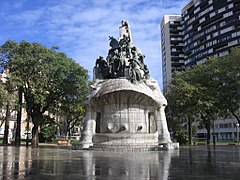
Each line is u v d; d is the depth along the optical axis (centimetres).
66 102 4134
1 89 3597
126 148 1909
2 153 1686
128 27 2491
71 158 1238
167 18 13575
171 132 4991
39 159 1190
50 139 5175
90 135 2123
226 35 10056
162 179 630
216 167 866
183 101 3662
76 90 3975
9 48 3728
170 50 13188
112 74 2288
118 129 2059
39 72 3812
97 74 2355
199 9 11275
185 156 1341
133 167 867
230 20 9981
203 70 4050
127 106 2091
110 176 679
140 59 2364
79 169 820
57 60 3853
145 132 2109
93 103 2131
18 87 3766
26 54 3684
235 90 3825
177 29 13375
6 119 4119
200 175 694
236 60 3819
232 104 3831
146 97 2086
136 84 2083
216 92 3806
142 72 2264
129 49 2341
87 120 2158
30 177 663
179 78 4175
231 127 8500
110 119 2088
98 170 796
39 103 3828
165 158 1223
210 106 3625
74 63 4019
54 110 4294
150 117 2220
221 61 3944
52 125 4531
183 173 731
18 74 3753
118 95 2053
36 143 3897
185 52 12169
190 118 4175
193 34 11556
